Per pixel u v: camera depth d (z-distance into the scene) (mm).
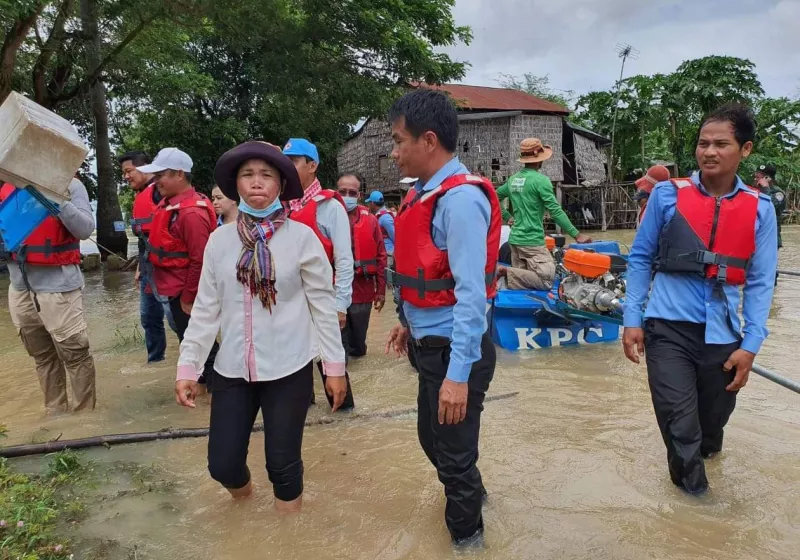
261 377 2730
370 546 2699
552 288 6352
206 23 15500
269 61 16828
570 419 4160
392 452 3695
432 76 18156
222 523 2889
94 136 17781
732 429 3861
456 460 2559
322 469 3477
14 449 3660
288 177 2783
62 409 4629
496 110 24047
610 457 3545
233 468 2793
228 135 21453
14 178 3488
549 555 2607
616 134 29266
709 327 2953
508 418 4199
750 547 2629
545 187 6242
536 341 6043
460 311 2328
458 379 2334
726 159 2893
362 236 5680
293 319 2777
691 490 3023
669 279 3066
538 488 3197
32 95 15750
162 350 6074
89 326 8148
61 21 13711
